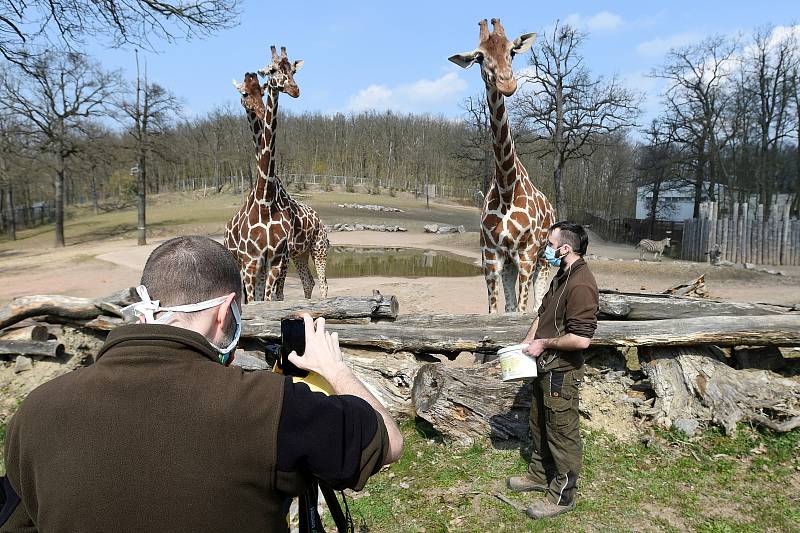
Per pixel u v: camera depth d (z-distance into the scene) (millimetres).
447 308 11156
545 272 6871
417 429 4711
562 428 3396
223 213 41875
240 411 1164
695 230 21875
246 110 7379
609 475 3867
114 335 1256
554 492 3447
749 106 30625
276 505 1216
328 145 87562
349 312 5453
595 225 39375
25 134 27344
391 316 5426
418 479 3932
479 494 3697
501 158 5797
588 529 3256
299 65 7043
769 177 31234
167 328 1248
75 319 5680
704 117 30828
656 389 4539
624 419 4574
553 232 3475
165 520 1105
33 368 5594
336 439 1214
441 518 3428
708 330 4469
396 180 82062
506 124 5703
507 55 5055
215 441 1138
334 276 18109
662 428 4387
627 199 54625
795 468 3789
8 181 33562
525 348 3447
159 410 1146
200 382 1193
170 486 1112
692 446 4145
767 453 3980
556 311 3402
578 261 3414
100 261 20719
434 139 83938
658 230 29828
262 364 5254
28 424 1171
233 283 1435
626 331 4566
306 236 9453
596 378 4859
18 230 44688
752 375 4504
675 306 4895
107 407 1142
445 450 4363
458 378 4430
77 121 27547
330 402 1261
